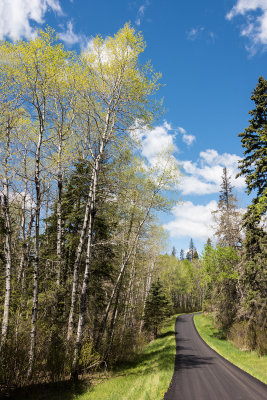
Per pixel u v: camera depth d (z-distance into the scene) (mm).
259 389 8352
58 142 11562
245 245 18312
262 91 18516
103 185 11633
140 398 7293
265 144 17609
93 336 12586
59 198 12469
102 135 10773
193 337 24000
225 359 13984
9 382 7223
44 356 9109
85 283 9648
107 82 10477
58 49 9039
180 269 59719
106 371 11273
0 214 12953
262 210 15797
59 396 7301
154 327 25750
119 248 14648
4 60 8797
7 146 10461
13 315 10125
